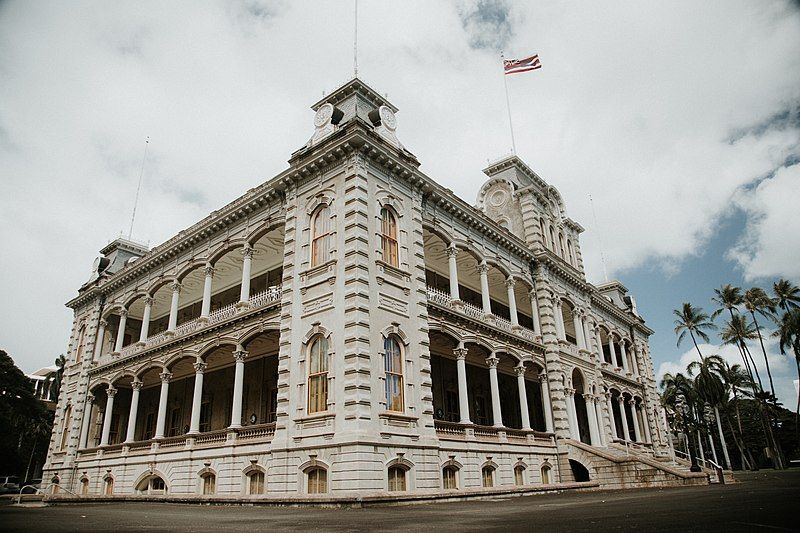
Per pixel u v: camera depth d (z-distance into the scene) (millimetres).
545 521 10039
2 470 63812
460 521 10930
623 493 22547
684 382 76688
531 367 35750
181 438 29156
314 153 25906
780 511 9336
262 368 32344
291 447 22297
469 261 34969
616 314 51188
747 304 69000
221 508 18734
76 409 38812
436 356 33000
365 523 10969
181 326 33281
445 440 25281
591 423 38719
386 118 27859
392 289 24422
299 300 24703
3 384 56438
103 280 42250
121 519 12820
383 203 25484
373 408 21219
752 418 85875
